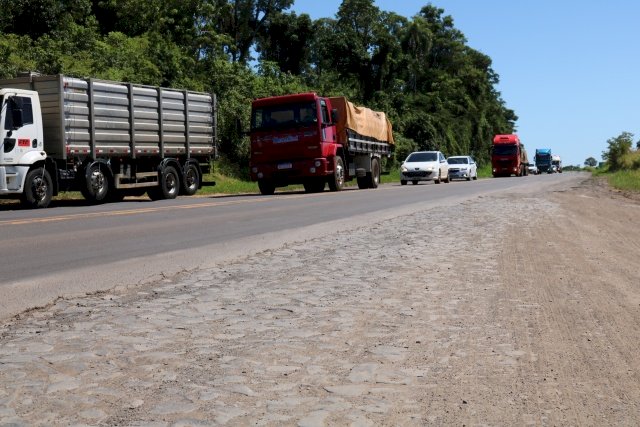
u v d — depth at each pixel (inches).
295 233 481.7
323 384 160.7
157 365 175.9
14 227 518.3
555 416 141.3
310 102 1051.3
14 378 165.5
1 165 719.7
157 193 935.0
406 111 3144.7
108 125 823.7
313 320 226.7
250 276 310.8
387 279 303.0
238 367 173.9
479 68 5083.7
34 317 232.1
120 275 314.0
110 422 136.9
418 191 1098.1
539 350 190.7
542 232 487.8
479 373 169.8
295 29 2987.2
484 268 332.5
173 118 930.1
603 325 220.1
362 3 3120.1
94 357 183.3
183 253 384.5
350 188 1295.5
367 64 3075.8
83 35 1636.3
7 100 723.4
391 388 158.1
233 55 2812.5
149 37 1862.7
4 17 1574.8
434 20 4384.8
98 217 603.5
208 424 135.7
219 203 790.5
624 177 1632.6
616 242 435.2
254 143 1079.0
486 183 1535.4
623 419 139.7
